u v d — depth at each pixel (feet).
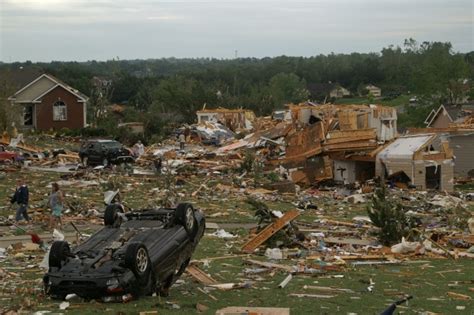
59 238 60.90
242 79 519.60
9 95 195.83
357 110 178.40
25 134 197.77
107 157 143.13
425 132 169.68
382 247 67.21
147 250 39.88
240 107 296.30
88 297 38.81
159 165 130.41
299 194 119.03
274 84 440.04
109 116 258.57
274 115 257.96
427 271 55.31
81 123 223.92
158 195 104.47
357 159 143.23
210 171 137.39
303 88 456.86
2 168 131.75
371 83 561.43
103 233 43.50
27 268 51.67
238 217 87.66
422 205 108.37
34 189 105.81
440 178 140.26
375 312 39.37
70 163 151.53
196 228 45.70
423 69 319.27
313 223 84.28
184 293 42.98
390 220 69.62
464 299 44.29
